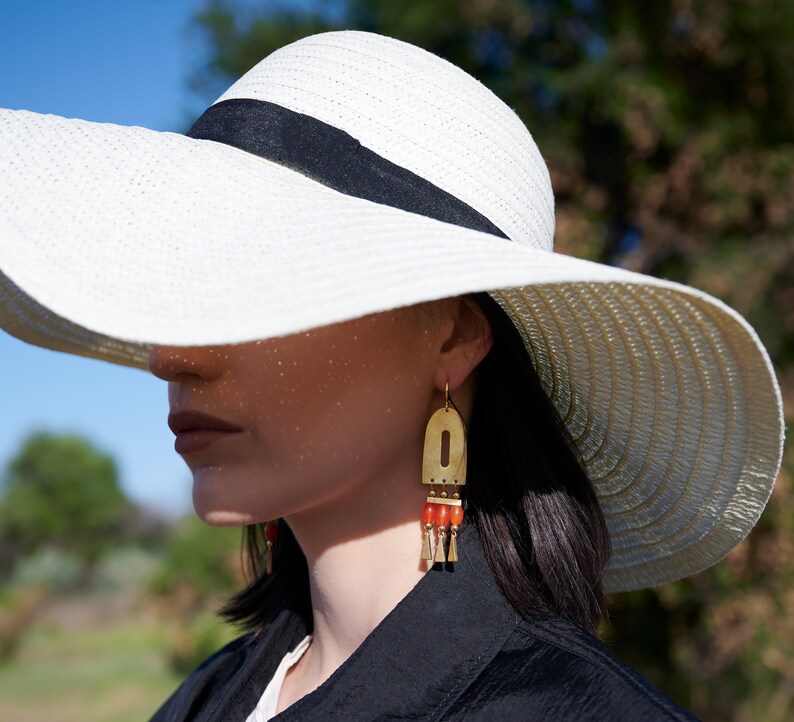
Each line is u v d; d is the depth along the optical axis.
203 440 1.00
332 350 0.99
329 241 0.87
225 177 0.98
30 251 0.88
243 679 1.22
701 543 1.24
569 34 5.37
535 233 1.13
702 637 5.15
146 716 11.73
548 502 1.11
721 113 5.25
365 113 1.05
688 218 5.29
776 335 4.94
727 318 0.92
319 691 1.00
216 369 0.98
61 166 0.96
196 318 0.81
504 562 1.07
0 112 1.06
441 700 0.97
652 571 1.35
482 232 0.96
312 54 1.11
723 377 1.03
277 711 1.17
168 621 12.04
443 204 1.04
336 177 1.03
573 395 1.22
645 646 5.23
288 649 1.25
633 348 1.08
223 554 11.18
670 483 1.20
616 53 5.12
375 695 0.99
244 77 1.19
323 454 0.99
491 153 1.09
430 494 1.07
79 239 0.89
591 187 5.32
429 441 1.08
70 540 40.19
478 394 1.16
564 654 0.98
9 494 39.62
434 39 5.43
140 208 0.93
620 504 1.29
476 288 0.78
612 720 0.89
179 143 1.02
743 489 1.13
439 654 1.00
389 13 5.36
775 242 5.07
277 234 0.90
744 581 4.62
